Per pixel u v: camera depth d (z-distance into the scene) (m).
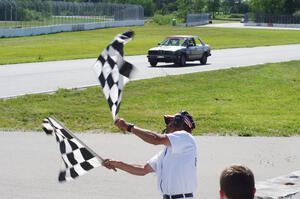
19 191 10.66
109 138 15.78
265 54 50.94
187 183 6.08
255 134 16.81
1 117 18.70
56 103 21.62
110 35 84.81
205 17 148.50
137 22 117.06
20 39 71.38
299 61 42.31
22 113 19.41
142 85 27.22
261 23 142.62
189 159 6.06
